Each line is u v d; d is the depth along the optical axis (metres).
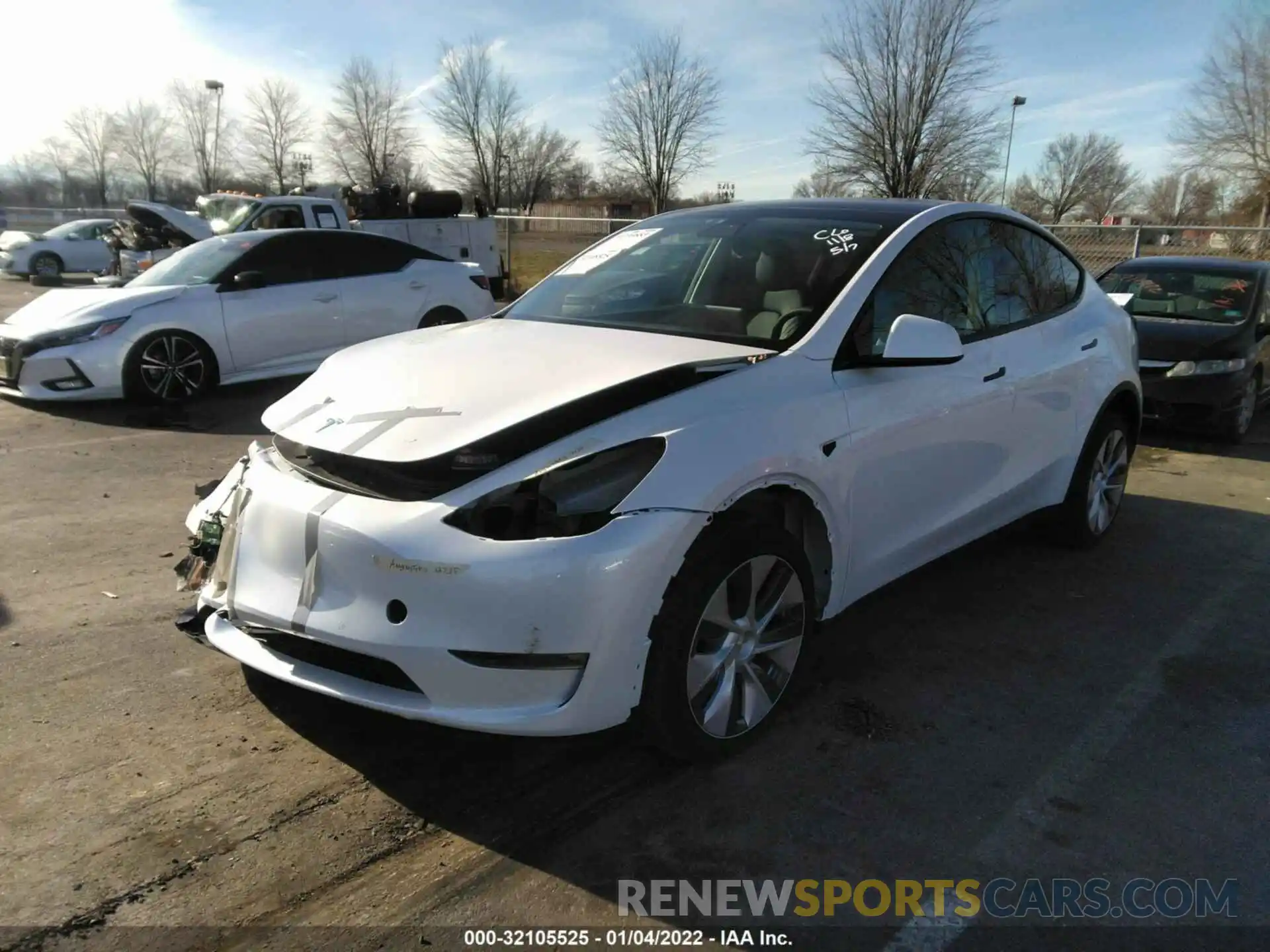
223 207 16.36
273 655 2.79
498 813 2.67
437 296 9.74
